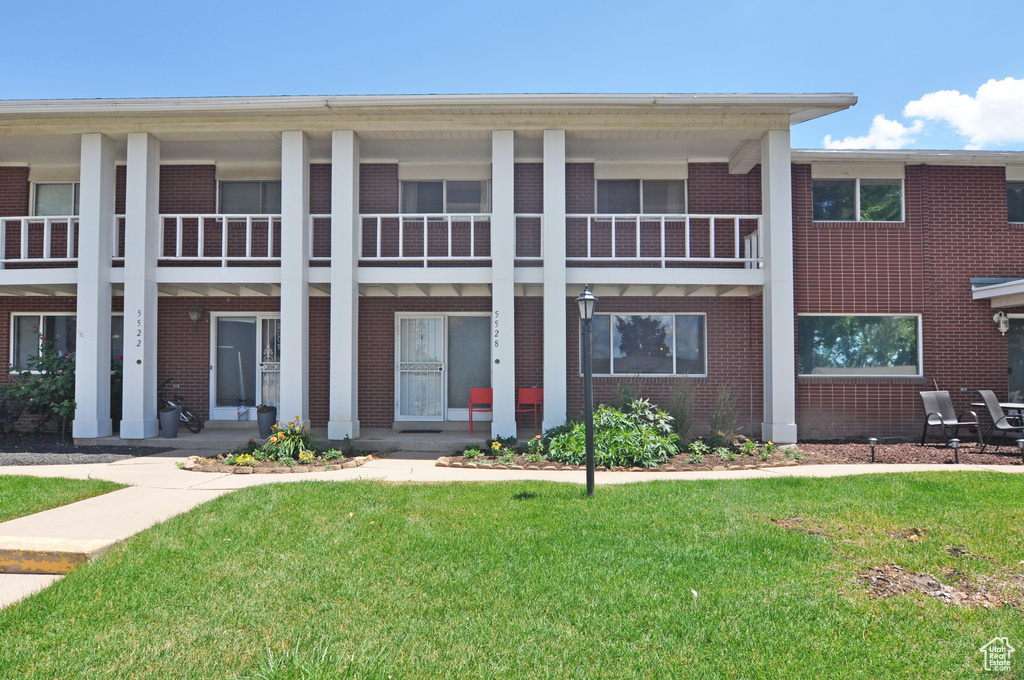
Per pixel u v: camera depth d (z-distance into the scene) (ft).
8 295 41.37
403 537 16.97
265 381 42.63
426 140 38.09
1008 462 29.27
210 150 39.93
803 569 14.89
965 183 40.40
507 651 11.27
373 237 41.96
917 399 39.73
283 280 35.45
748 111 34.99
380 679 10.37
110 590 13.75
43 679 10.41
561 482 24.45
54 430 41.06
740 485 23.38
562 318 35.22
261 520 18.37
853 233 39.96
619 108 34.63
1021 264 40.27
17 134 36.11
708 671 10.60
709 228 41.57
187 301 42.39
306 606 13.12
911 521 18.38
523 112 35.19
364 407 42.09
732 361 41.16
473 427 41.88
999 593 13.71
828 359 40.32
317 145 39.11
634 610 12.84
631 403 34.42
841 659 10.98
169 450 33.81
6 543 15.88
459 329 42.96
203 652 11.30
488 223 42.34
